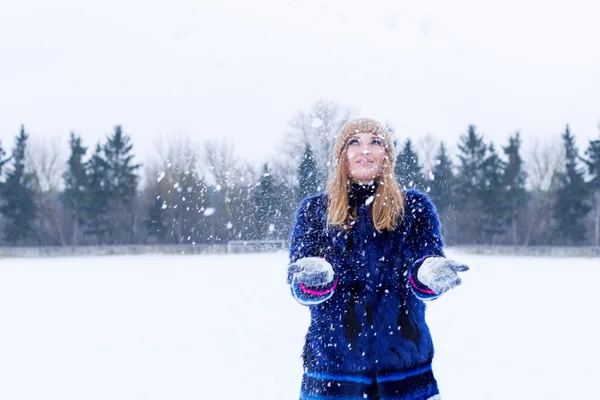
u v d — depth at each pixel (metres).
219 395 4.23
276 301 10.05
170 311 9.05
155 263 24.70
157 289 12.80
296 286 1.96
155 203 37.84
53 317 8.68
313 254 2.12
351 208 2.13
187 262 24.66
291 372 4.94
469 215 44.22
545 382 4.54
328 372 2.01
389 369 1.99
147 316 8.55
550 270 19.34
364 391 1.99
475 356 5.55
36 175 44.69
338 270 2.08
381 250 2.08
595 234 42.81
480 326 7.37
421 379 2.01
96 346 6.32
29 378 4.88
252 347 6.09
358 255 2.08
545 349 5.88
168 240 40.34
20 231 44.09
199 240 36.50
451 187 42.53
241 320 7.92
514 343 6.23
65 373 5.05
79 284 14.80
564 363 5.22
